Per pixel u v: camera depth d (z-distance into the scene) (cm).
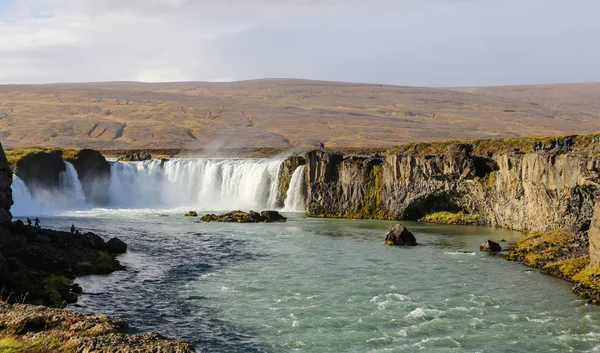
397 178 13338
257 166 16075
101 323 4909
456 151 12812
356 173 13838
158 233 11306
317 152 14388
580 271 7331
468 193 12681
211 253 9288
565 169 9400
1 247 7794
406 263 8488
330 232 11431
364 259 8788
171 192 16900
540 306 6303
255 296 6794
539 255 8400
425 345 5247
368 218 13588
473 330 5609
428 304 6438
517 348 5150
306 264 8462
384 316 6041
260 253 9294
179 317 6019
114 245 9331
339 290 7031
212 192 16638
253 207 15725
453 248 9625
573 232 9219
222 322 5869
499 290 6950
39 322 4888
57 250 8262
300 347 5225
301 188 15050
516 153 11900
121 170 17038
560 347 5162
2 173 8169
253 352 5100
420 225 12388
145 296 6756
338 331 5612
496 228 11819
